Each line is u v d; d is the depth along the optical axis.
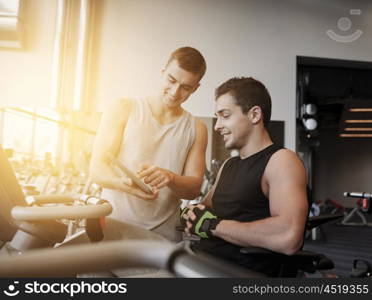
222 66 4.39
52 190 3.54
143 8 4.32
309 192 1.19
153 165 1.78
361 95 5.57
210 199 1.47
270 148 1.26
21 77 4.09
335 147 13.16
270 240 1.08
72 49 4.08
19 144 3.80
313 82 5.52
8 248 0.97
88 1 4.05
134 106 1.85
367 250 5.28
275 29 4.55
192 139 1.90
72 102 4.04
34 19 4.14
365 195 2.14
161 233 1.73
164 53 4.31
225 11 4.46
